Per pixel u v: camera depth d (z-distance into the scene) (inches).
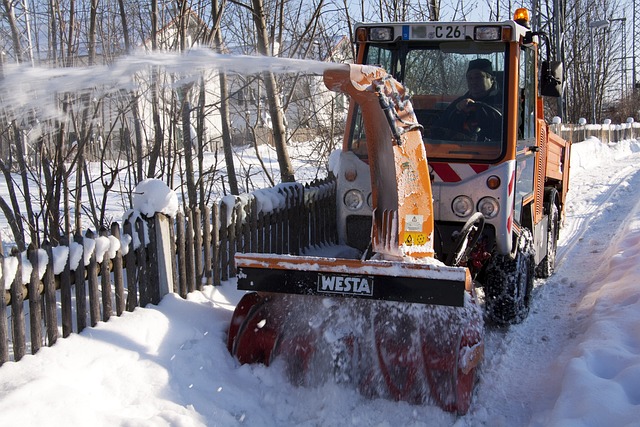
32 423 135.4
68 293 171.9
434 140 208.2
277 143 322.7
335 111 415.2
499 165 197.9
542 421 154.3
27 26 299.0
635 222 374.0
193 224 219.5
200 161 310.7
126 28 302.2
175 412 153.0
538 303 253.6
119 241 187.2
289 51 384.8
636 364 163.6
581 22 1174.3
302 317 181.3
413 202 169.5
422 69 214.5
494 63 207.6
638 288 224.5
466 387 162.2
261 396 171.5
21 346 158.4
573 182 626.8
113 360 166.7
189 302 207.8
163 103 298.0
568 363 171.0
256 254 171.6
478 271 208.5
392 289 161.0
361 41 214.8
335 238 326.3
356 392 170.6
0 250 163.0
